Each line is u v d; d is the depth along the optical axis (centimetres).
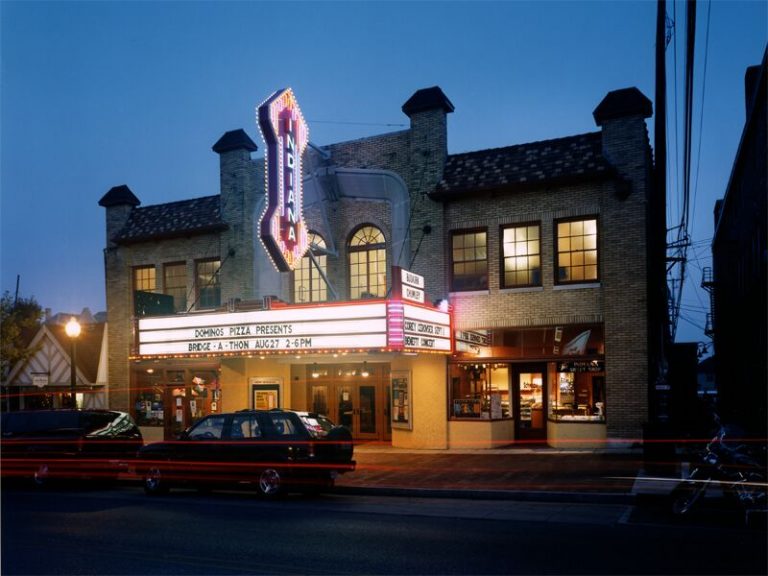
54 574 827
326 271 2245
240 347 1967
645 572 776
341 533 1029
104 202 2684
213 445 1484
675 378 2562
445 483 1436
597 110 1878
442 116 2089
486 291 1994
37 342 2761
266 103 1909
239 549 938
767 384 1972
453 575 782
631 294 1817
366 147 2194
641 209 1825
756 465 1056
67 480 1872
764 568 789
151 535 1048
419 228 2067
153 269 2602
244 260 2366
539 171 1930
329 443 1457
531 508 1223
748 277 2356
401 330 1739
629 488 1302
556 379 1927
